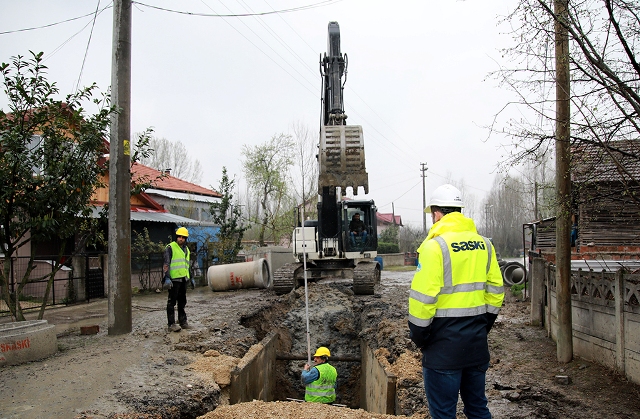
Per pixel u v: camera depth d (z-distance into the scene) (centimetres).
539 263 1057
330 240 1605
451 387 391
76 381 676
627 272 655
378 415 545
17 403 592
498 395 618
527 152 652
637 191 593
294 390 1186
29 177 866
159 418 579
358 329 1322
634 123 549
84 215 964
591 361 720
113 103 985
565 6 562
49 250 1628
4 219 876
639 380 595
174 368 746
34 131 897
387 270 3559
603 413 545
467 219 424
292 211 3194
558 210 718
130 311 991
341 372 1250
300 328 1354
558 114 662
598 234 1217
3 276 899
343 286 1683
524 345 870
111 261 978
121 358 795
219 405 660
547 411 556
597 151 602
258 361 884
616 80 545
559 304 745
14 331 771
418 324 385
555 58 614
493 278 413
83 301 1490
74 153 913
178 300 1016
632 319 611
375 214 1681
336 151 1213
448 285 394
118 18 991
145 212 2094
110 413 565
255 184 3412
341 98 1429
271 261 2044
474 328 396
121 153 981
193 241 2214
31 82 863
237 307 1337
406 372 725
